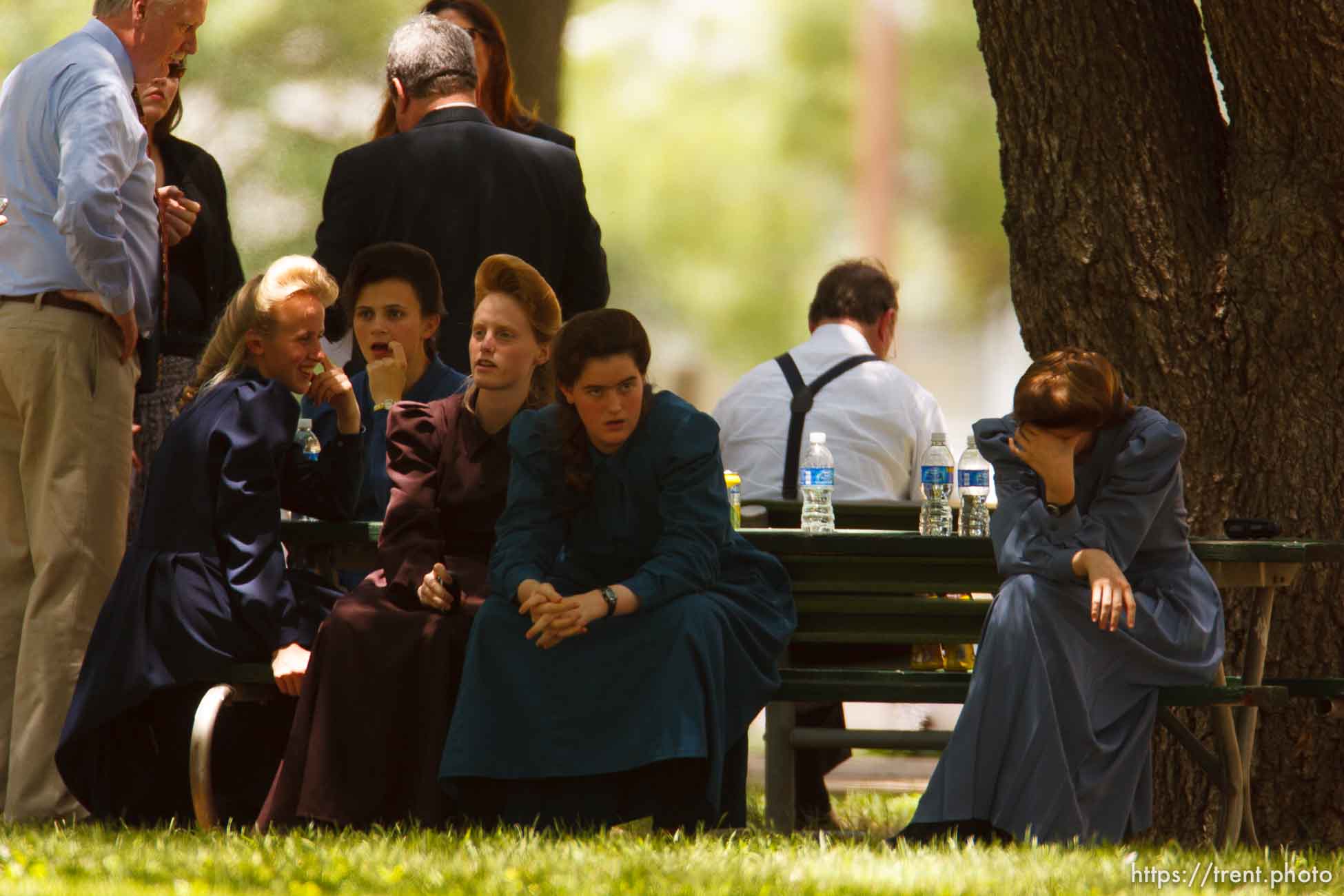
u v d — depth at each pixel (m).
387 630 16.12
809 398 21.55
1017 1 20.03
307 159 46.62
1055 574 16.03
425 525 16.86
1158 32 20.09
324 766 15.82
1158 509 16.44
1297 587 19.50
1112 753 15.93
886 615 17.83
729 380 74.50
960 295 76.12
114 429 17.78
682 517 16.06
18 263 17.73
